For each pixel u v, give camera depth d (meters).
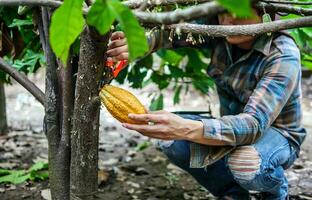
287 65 2.00
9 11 2.34
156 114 1.79
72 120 1.78
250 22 1.95
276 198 2.23
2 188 2.68
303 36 2.55
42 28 1.88
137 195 2.65
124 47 1.91
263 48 2.04
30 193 2.62
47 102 1.85
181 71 2.90
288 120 2.19
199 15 0.99
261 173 2.04
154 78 2.96
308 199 2.59
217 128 1.89
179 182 2.84
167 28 1.58
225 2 0.71
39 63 2.54
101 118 4.41
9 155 3.23
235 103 2.29
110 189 2.71
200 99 5.29
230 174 2.34
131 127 1.78
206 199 2.62
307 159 3.21
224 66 2.26
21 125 4.10
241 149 2.04
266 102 1.96
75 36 0.92
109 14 0.86
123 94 1.77
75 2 0.89
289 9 1.63
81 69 1.58
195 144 2.07
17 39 2.65
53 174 1.87
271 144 2.10
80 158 1.69
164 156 3.28
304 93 5.55
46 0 1.21
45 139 3.65
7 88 5.74
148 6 1.41
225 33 1.53
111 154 3.33
